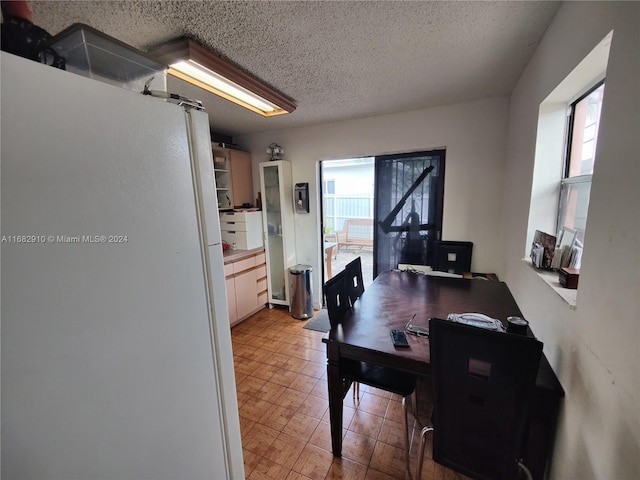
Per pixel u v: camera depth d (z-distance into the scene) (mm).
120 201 556
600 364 871
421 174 3129
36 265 450
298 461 1610
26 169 431
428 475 1512
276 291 4004
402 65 1879
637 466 686
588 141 1406
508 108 2539
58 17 1281
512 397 1000
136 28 1405
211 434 806
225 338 837
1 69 399
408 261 3332
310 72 1961
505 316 1668
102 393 550
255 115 2930
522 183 1979
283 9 1282
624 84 783
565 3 1262
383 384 1556
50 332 473
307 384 2291
